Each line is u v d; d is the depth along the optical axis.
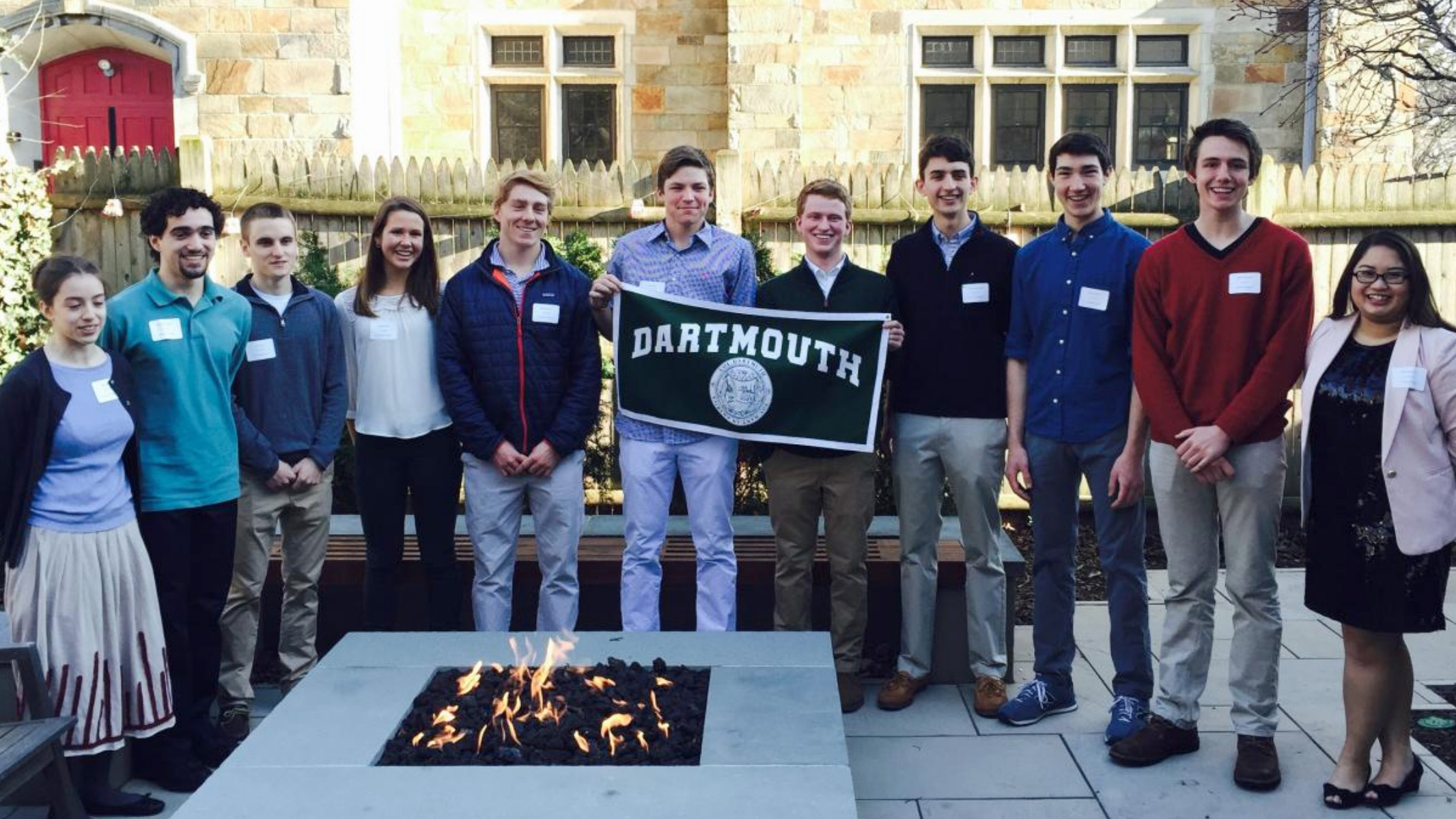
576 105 12.11
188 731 4.39
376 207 8.05
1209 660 4.49
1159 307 4.32
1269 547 4.26
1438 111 8.57
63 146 11.82
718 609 5.04
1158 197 7.87
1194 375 4.25
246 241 4.77
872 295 4.96
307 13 10.92
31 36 11.31
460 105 11.94
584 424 4.95
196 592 4.42
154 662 4.12
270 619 5.54
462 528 6.21
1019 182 7.92
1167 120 11.83
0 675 3.94
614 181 7.96
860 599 5.07
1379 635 3.99
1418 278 3.83
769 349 4.95
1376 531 3.86
